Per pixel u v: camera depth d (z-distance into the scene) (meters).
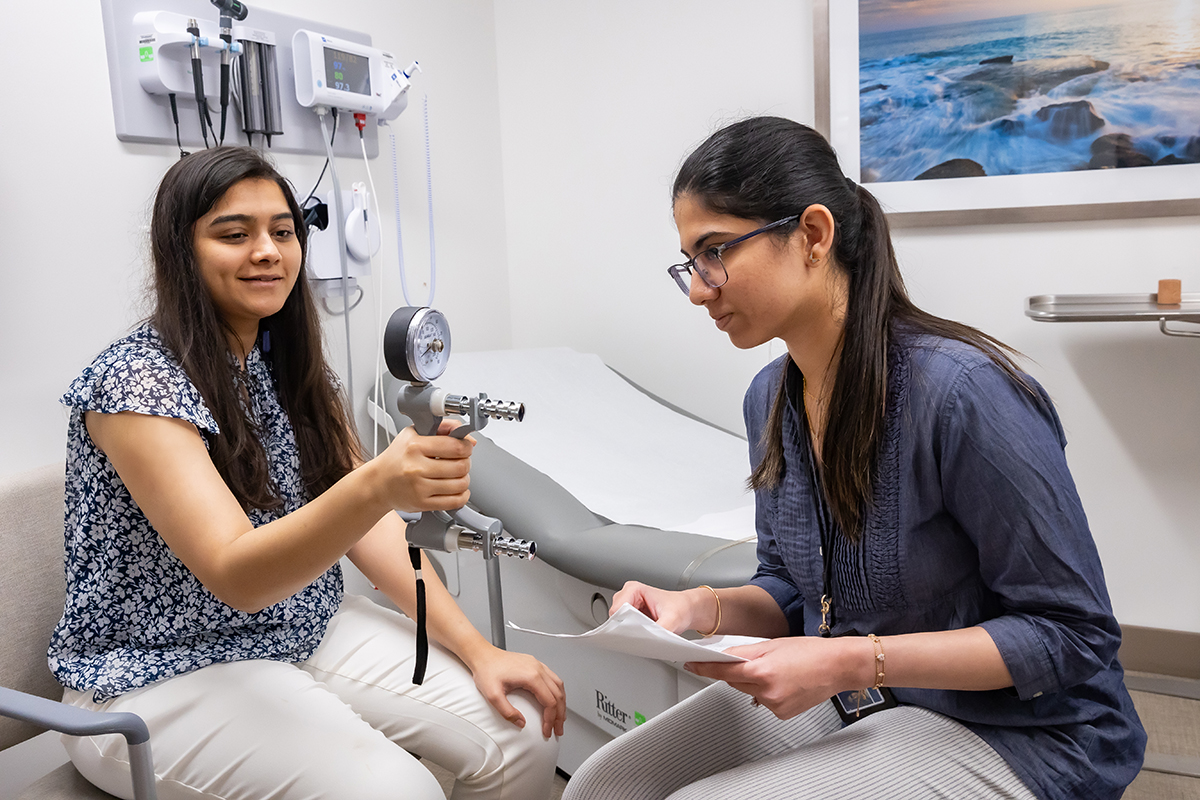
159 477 0.98
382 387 1.89
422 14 2.18
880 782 0.85
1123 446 1.99
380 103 1.91
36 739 1.42
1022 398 0.84
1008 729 0.87
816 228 0.88
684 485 1.73
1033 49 1.90
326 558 0.93
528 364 2.18
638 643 0.85
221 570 0.94
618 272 2.44
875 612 0.95
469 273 2.42
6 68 1.34
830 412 0.92
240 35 1.62
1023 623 0.82
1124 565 2.04
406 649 1.25
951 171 2.01
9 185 1.35
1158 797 1.56
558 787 1.64
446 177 2.30
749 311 0.91
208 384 1.08
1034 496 0.81
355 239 1.87
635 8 2.31
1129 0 1.81
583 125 2.42
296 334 1.25
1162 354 1.92
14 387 1.38
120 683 1.05
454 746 1.17
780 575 1.15
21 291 1.38
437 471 0.86
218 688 1.07
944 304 2.10
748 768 0.88
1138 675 2.03
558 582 1.53
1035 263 2.00
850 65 2.06
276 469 1.22
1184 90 1.81
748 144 0.88
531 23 2.44
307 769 1.00
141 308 1.38
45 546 1.20
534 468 1.68
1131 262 1.92
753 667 0.82
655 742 1.00
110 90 1.49
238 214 1.08
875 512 0.90
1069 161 1.92
